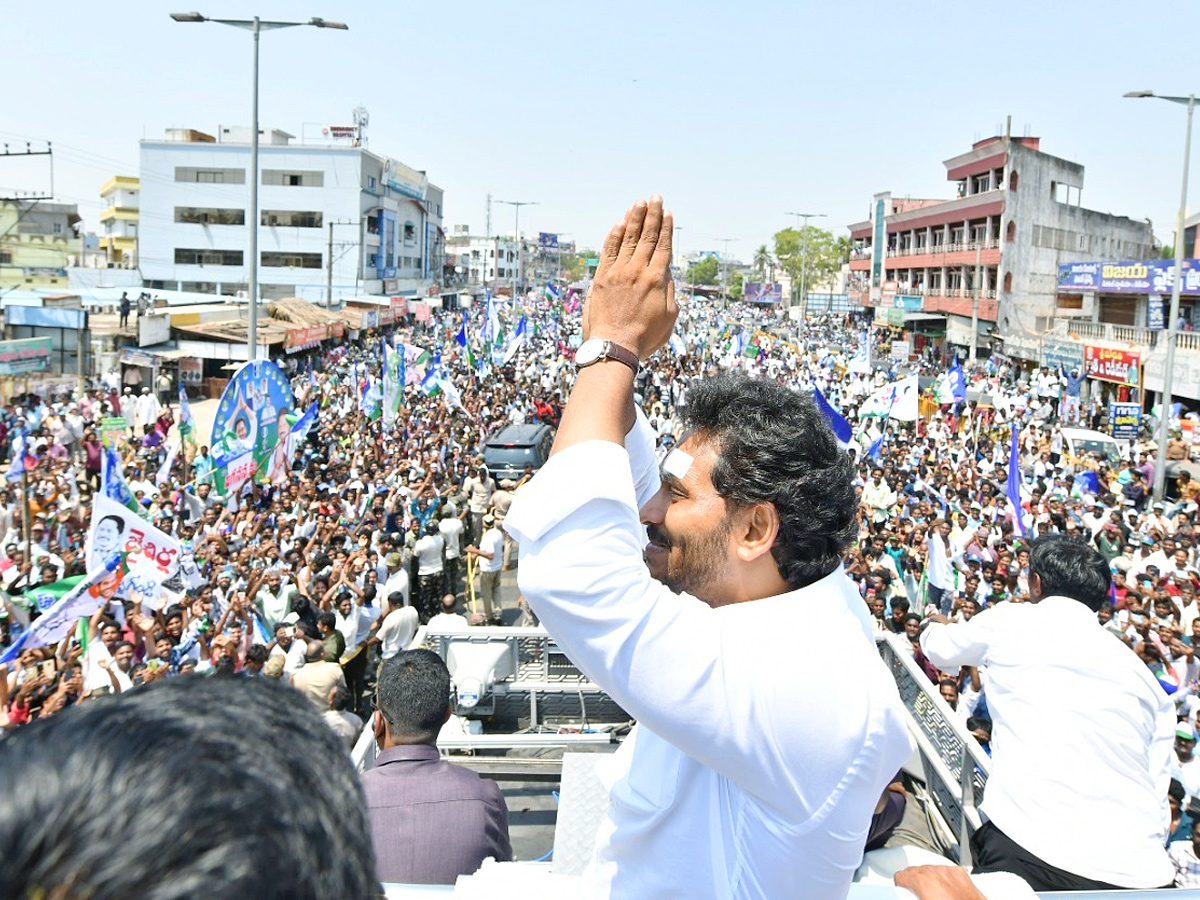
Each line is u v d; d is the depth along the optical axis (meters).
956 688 7.36
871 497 16.81
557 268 179.88
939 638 3.29
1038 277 51.50
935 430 26.62
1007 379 42.19
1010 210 50.06
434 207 93.69
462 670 4.51
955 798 3.31
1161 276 34.41
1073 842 2.65
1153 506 16.75
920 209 61.00
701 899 1.45
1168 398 20.67
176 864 0.60
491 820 3.12
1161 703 2.88
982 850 2.87
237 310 43.59
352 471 18.05
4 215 44.62
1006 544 13.63
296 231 65.69
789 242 112.19
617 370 1.47
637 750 1.67
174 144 64.50
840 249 111.12
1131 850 2.64
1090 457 21.53
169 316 36.31
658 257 1.52
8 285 44.66
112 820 0.60
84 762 0.63
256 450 14.42
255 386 14.33
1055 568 3.01
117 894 0.58
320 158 65.31
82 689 7.98
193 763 0.65
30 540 12.66
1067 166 52.12
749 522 1.49
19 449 16.47
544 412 28.83
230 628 9.74
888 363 47.28
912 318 57.16
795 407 1.53
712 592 1.54
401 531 14.45
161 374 33.34
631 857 1.57
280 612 10.74
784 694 1.32
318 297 66.19
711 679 1.30
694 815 1.48
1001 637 3.02
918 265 62.03
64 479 16.84
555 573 1.30
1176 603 11.41
